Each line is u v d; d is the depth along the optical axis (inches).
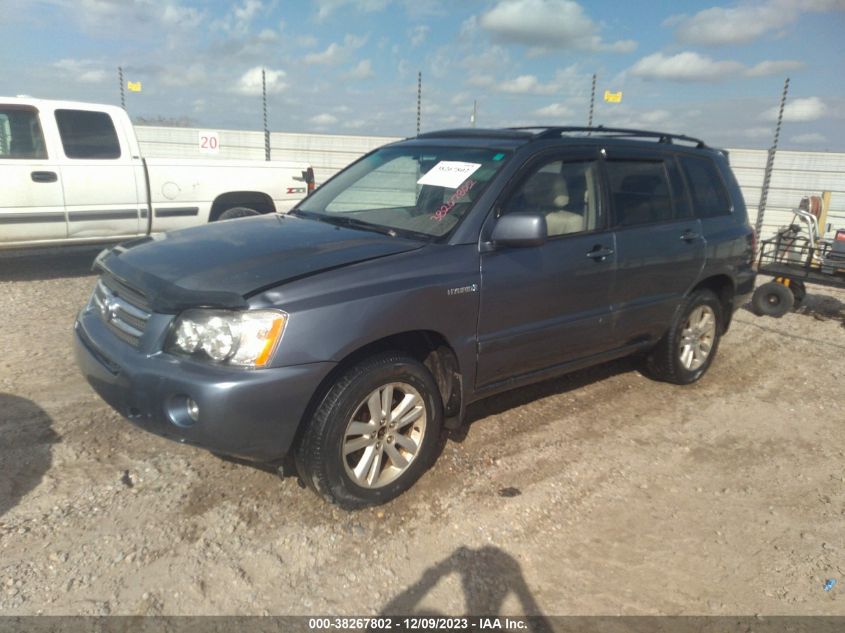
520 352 148.2
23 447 140.3
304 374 110.7
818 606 109.7
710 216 196.1
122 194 303.4
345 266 120.6
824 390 206.8
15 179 273.7
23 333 212.7
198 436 108.0
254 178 342.6
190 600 101.8
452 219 139.9
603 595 109.4
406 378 126.6
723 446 165.2
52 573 104.9
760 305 292.5
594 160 164.9
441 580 110.1
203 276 116.3
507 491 137.2
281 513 124.2
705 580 114.7
